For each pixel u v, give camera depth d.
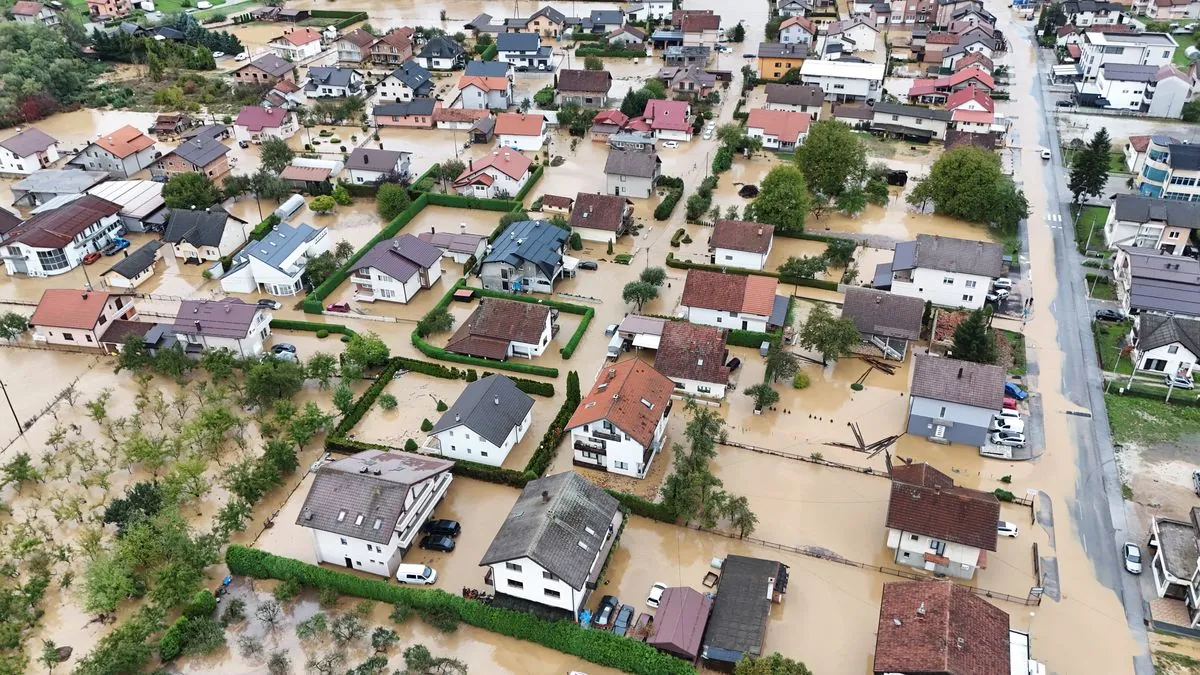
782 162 136.62
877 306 89.81
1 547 67.94
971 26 180.62
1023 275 103.81
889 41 191.38
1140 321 88.12
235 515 67.56
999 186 113.38
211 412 77.88
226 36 191.88
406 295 99.88
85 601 63.19
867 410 82.44
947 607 55.47
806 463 76.00
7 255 107.38
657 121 144.38
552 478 66.88
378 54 184.75
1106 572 64.88
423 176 130.38
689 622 58.81
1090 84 159.00
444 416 77.81
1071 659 58.25
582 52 186.12
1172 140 122.38
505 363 88.88
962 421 76.25
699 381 82.88
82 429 81.75
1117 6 191.50
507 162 126.81
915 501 63.94
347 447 77.81
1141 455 76.00
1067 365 87.81
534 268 100.19
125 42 184.50
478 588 64.44
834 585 64.19
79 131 153.12
